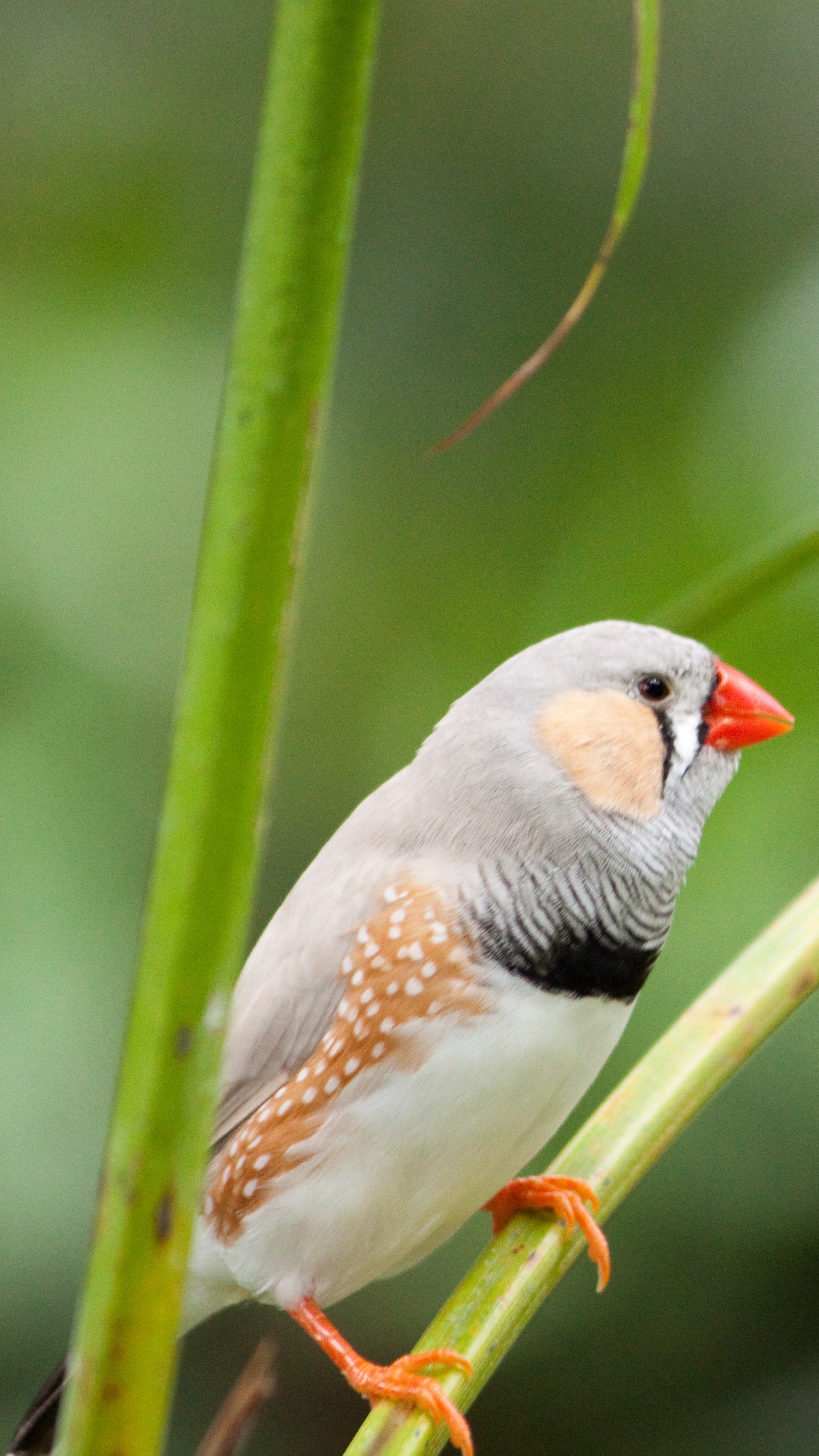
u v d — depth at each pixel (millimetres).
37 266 2484
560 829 2359
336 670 2482
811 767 2434
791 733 2436
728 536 2455
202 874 1907
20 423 2465
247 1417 2305
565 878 2357
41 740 2445
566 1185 2336
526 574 2477
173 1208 1934
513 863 2357
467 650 2475
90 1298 1950
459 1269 2465
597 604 2463
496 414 2486
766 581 2334
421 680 2475
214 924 1915
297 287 1855
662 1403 2455
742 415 2461
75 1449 1929
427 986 2354
